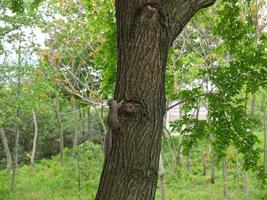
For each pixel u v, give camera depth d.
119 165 3.67
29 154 28.12
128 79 3.76
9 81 17.86
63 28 18.66
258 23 13.73
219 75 6.28
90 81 18.41
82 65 19.72
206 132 6.43
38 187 20.34
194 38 16.53
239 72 6.29
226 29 6.84
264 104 17.28
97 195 3.74
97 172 22.62
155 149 3.75
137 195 3.64
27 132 31.86
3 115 18.78
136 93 3.72
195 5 3.97
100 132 28.59
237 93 6.23
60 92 22.73
